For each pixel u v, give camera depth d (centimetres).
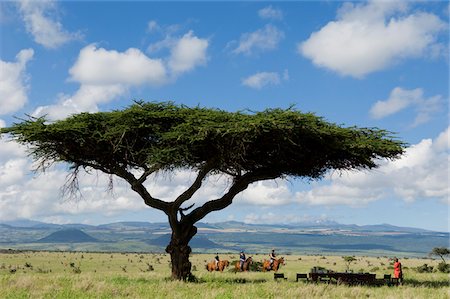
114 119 2766
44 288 2278
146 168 3030
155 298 2014
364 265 9550
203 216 3116
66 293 2095
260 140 2766
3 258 13400
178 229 3072
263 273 4003
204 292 2217
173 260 3047
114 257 15625
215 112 2845
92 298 2002
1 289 2206
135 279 2975
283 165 3130
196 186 2992
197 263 11012
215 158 2880
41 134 2723
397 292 2423
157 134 2764
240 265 4431
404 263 10288
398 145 2908
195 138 2595
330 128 2833
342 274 2994
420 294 2291
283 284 2734
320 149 2969
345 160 3097
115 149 2720
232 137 2652
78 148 2914
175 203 3011
